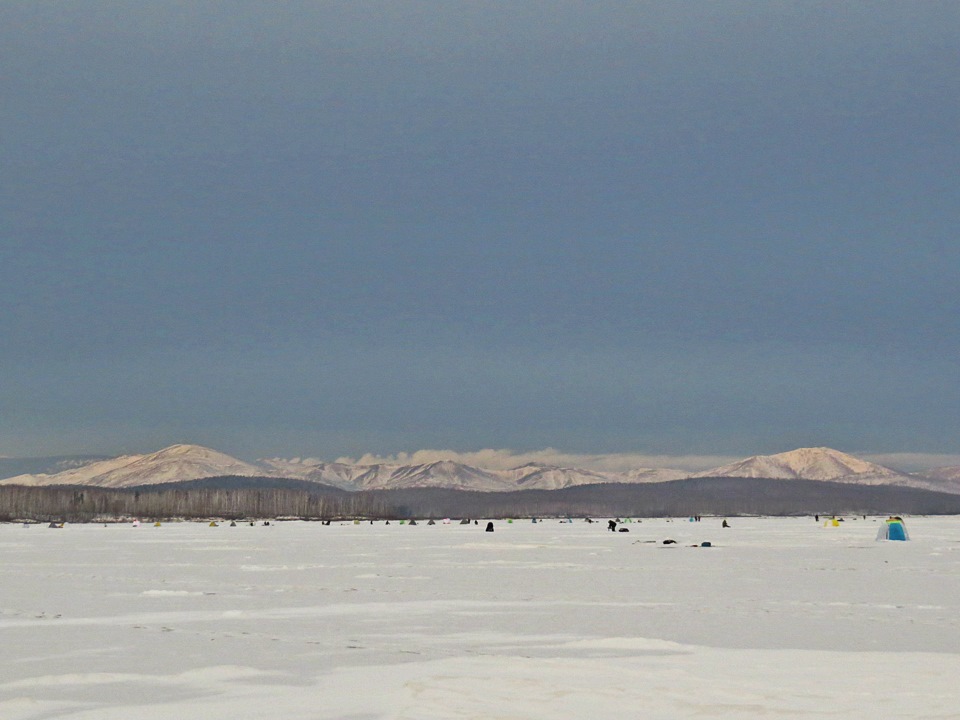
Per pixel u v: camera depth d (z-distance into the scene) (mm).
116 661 32906
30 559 99125
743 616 45594
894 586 61969
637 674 30031
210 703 26344
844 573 74000
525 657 33562
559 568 80875
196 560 96375
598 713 24891
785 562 89438
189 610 48812
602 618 44875
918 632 39750
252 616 46094
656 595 56156
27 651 35344
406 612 47625
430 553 109250
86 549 125062
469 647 35938
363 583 65500
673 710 25203
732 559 94875
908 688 27875
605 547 124875
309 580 68312
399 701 26344
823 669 30797
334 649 35406
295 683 29000
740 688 27906
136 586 63656
